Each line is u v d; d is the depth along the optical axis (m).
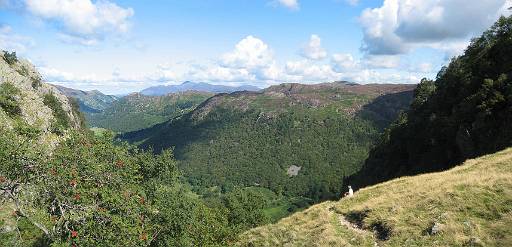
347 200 39.28
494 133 66.75
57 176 19.34
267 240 35.53
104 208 20.44
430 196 29.69
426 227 25.14
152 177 36.50
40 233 22.42
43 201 19.28
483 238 21.45
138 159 36.16
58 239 18.83
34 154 19.22
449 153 82.00
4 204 19.31
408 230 25.84
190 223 33.12
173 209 31.97
